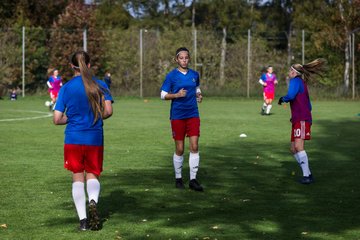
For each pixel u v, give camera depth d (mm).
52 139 17141
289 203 9070
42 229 7570
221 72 45000
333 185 10531
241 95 44062
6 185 10352
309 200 9289
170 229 7562
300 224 7816
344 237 7211
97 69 44844
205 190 10078
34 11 53656
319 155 14219
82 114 7492
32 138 17375
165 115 26484
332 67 45969
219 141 16984
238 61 45281
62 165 12516
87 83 7461
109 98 7594
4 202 9078
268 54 46719
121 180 10969
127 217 8203
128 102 37688
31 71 43844
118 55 44500
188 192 9930
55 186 10305
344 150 15070
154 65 44062
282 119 24766
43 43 44844
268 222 7918
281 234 7340
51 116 25625
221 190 10078
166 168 12320
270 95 27375
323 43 46969
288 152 14750
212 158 13758
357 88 44250
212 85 44344
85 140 7465
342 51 46188
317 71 11000
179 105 10148
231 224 7816
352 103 38156
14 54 42281
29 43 43344
